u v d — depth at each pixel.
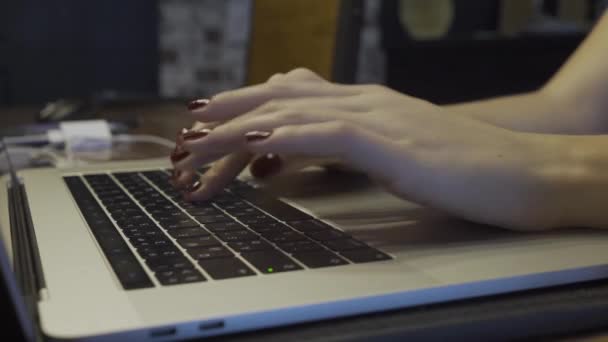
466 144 0.41
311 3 1.29
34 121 1.17
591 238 0.40
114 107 1.38
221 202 0.51
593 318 0.32
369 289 0.31
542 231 0.42
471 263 0.35
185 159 0.49
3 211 0.51
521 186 0.41
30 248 0.38
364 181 0.59
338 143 0.40
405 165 0.40
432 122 0.42
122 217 0.46
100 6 3.09
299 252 0.37
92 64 3.12
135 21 3.16
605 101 0.66
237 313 0.29
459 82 2.56
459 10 3.46
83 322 0.28
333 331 0.29
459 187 0.40
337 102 0.44
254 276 0.33
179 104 1.45
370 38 3.51
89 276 0.33
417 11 3.27
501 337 0.31
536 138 0.44
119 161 0.76
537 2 3.03
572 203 0.41
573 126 0.66
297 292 0.31
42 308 0.29
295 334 0.29
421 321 0.30
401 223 0.44
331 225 0.44
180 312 0.29
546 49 2.32
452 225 0.43
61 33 3.05
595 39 0.70
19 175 0.64
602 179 0.41
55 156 0.83
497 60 2.45
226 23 3.37
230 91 0.48
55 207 0.49
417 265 0.35
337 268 0.34
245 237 0.40
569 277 0.35
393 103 0.44
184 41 3.32
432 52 2.65
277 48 1.45
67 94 3.11
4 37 2.97
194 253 0.37
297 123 0.42
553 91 0.69
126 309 0.29
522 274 0.34
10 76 3.01
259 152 0.40
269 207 0.49
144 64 3.21
